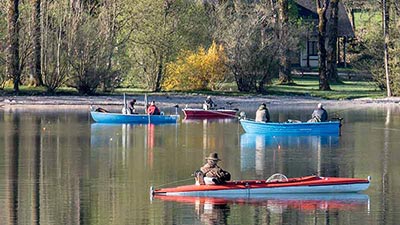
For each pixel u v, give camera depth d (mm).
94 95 177000
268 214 77375
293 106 170375
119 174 94688
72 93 178125
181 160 104125
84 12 180875
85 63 176125
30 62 178000
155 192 83938
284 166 101000
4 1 175375
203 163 101875
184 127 138875
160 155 107938
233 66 188375
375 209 79500
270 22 192375
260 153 110875
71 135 125625
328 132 130125
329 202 81938
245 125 131625
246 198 82812
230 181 85062
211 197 82688
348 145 118375
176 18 190750
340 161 104750
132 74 191750
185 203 80875
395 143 120250
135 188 87188
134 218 75875
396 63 189000
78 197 83375
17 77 173750
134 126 139250
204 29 194625
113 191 85812
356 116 156250
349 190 85312
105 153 109188
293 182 84000
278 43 190250
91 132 129625
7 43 172750
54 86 176375
